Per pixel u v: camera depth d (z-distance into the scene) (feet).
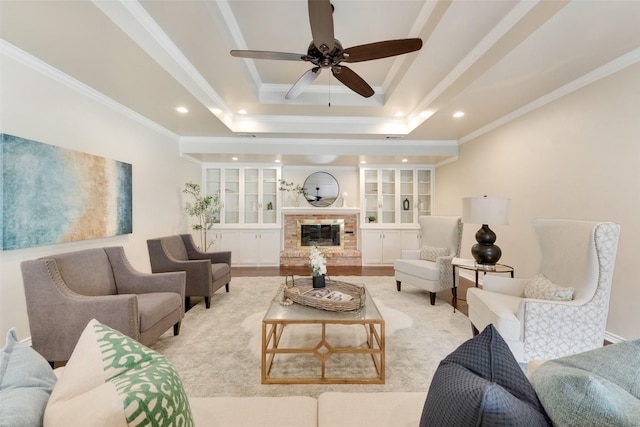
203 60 8.68
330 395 3.74
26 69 6.88
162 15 6.70
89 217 8.64
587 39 6.54
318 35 5.69
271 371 6.39
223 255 12.66
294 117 14.11
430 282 10.77
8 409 1.90
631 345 2.45
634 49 6.94
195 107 10.47
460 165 15.67
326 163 18.83
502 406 1.80
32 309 6.00
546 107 9.72
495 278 7.80
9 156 6.36
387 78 11.46
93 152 8.98
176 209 14.67
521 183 11.00
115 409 1.83
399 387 5.88
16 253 6.67
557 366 2.53
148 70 7.69
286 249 19.31
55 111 7.64
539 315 5.91
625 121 7.24
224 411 3.39
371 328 7.22
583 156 8.39
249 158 16.94
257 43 9.03
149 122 12.07
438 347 7.48
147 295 7.83
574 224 6.44
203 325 8.92
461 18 6.95
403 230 18.84
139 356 2.43
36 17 5.55
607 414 1.78
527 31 6.48
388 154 15.93
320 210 19.01
